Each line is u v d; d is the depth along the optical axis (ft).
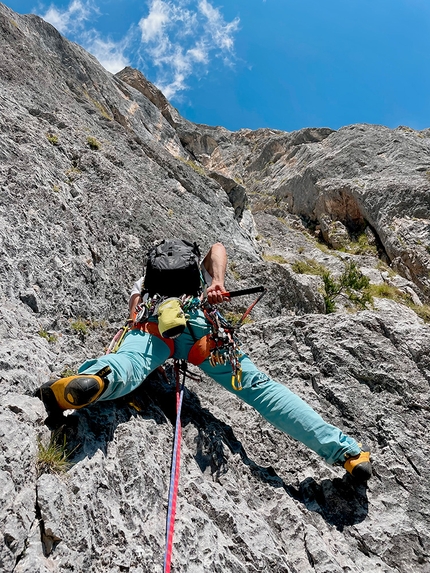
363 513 9.87
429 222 55.06
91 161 24.85
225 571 7.33
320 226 66.03
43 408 8.09
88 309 15.64
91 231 19.21
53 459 7.34
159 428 9.82
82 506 6.95
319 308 29.50
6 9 42.63
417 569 9.09
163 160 38.93
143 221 23.07
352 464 9.75
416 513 9.99
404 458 11.06
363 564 8.93
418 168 63.67
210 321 10.14
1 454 6.76
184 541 7.41
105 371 8.15
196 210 35.65
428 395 12.71
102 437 8.39
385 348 13.75
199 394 12.69
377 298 39.40
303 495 10.22
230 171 89.56
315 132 86.84
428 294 49.39
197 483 8.86
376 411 12.23
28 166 18.93
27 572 5.80
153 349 9.78
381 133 74.95
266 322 15.69
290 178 76.54
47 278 14.87
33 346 10.44
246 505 9.09
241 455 10.57
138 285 11.28
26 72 34.37
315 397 12.56
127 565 6.61
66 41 50.26
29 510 6.46
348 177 68.03
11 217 15.66
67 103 35.50
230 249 33.60
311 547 8.62
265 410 10.08
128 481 7.97
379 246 58.90
